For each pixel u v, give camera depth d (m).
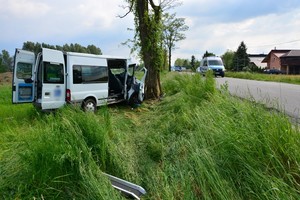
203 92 6.88
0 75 34.88
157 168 3.64
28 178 2.79
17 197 2.59
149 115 7.38
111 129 4.60
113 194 2.74
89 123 3.98
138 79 10.86
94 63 8.58
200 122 4.26
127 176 3.46
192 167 3.08
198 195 2.73
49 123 4.19
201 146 3.45
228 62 74.69
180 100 6.95
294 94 10.60
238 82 19.19
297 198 2.30
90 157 3.16
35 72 7.45
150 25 11.08
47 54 7.23
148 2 11.26
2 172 2.94
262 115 3.32
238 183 2.67
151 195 3.03
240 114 3.65
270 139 2.87
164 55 11.76
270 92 11.42
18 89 7.30
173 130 5.06
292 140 2.76
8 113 7.35
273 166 2.66
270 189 2.35
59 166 2.89
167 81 13.43
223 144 3.12
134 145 4.48
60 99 7.61
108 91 9.27
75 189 2.81
